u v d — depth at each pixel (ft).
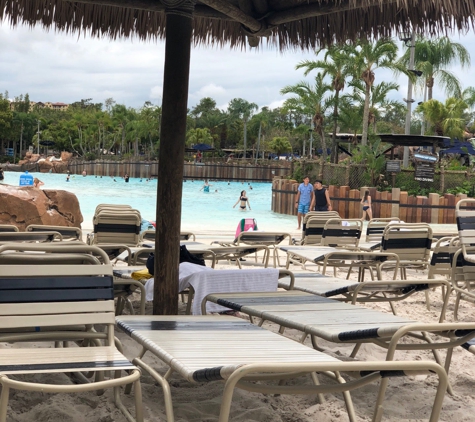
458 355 15.01
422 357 14.69
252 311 11.94
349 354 14.76
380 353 14.97
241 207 89.61
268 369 6.72
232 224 61.52
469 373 13.65
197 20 18.02
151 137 360.07
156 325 10.81
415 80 101.35
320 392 7.89
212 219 69.41
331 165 88.38
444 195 80.84
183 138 14.21
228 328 10.77
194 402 11.16
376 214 81.05
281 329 15.48
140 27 17.53
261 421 10.36
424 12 14.08
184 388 12.00
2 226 21.36
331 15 16.03
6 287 9.54
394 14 14.92
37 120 451.12
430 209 80.12
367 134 105.29
